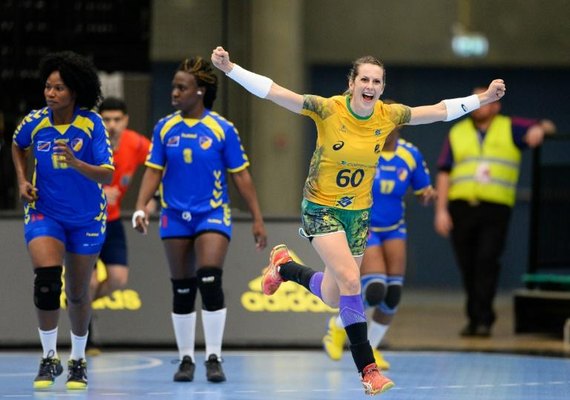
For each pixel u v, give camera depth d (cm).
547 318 2628
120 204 2364
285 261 1667
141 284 2302
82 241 1664
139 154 2150
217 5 2705
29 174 2350
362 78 1442
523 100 4038
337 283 1499
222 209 1808
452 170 2644
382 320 1995
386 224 1986
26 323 2264
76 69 1620
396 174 1984
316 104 1455
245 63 2591
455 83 4038
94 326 2286
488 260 2592
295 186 3719
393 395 1670
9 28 2973
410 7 3966
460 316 3153
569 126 4031
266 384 1783
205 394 1662
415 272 4059
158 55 3109
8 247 2280
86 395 1641
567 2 3953
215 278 1775
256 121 3688
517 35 3966
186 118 1803
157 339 2289
